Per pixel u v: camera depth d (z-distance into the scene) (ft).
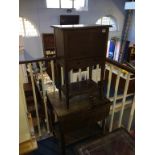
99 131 6.03
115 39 21.40
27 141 4.56
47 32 20.35
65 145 5.51
